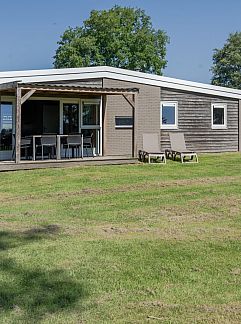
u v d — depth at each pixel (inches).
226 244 214.4
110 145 633.0
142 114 652.7
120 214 281.1
